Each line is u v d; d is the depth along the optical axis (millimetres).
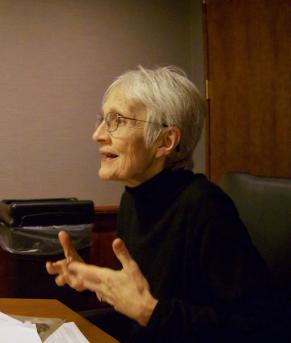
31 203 2504
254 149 2588
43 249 2477
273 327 1016
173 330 989
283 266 1303
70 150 3164
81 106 3176
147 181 1243
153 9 3305
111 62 3230
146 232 1274
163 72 1220
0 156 3012
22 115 3049
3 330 1061
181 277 1181
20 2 3018
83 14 3154
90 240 2594
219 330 998
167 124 1190
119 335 1298
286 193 1345
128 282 998
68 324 1129
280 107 2416
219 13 2816
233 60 2723
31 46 3051
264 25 2506
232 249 1087
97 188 3234
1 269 2830
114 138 1195
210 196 1162
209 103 2906
